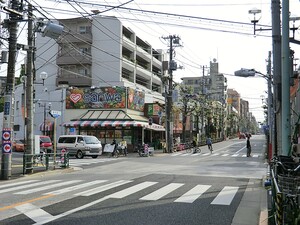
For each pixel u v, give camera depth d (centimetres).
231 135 11088
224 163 2558
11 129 1584
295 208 479
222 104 9869
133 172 1877
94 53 4812
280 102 1106
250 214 855
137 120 3938
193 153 3981
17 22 1609
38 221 747
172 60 4103
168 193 1149
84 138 3139
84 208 892
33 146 1888
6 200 1009
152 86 6397
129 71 5228
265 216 795
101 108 4041
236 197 1096
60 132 4194
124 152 3512
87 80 4791
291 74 1020
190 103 5953
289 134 869
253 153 3991
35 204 945
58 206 917
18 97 5016
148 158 3102
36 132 4409
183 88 5712
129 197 1065
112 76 4747
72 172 1909
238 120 13450
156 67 6688
